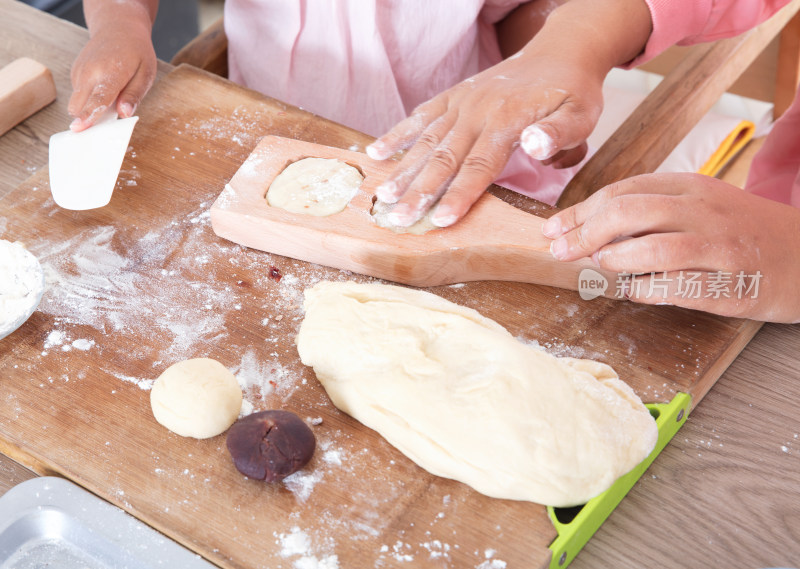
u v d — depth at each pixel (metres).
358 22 1.31
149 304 0.94
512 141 1.00
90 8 1.27
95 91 1.10
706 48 1.24
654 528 0.77
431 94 1.47
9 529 0.74
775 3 1.22
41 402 0.84
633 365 0.88
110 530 0.74
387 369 0.81
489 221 0.95
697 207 0.88
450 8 1.33
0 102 1.15
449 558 0.72
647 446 0.78
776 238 0.90
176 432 0.81
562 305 0.94
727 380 0.90
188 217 1.04
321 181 1.01
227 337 0.90
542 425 0.76
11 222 1.02
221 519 0.75
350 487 0.77
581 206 0.92
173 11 2.57
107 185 1.00
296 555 0.72
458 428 0.76
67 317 0.92
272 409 0.83
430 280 0.96
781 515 0.78
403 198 0.95
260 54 1.39
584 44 1.12
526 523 0.74
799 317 0.92
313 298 0.91
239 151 1.12
